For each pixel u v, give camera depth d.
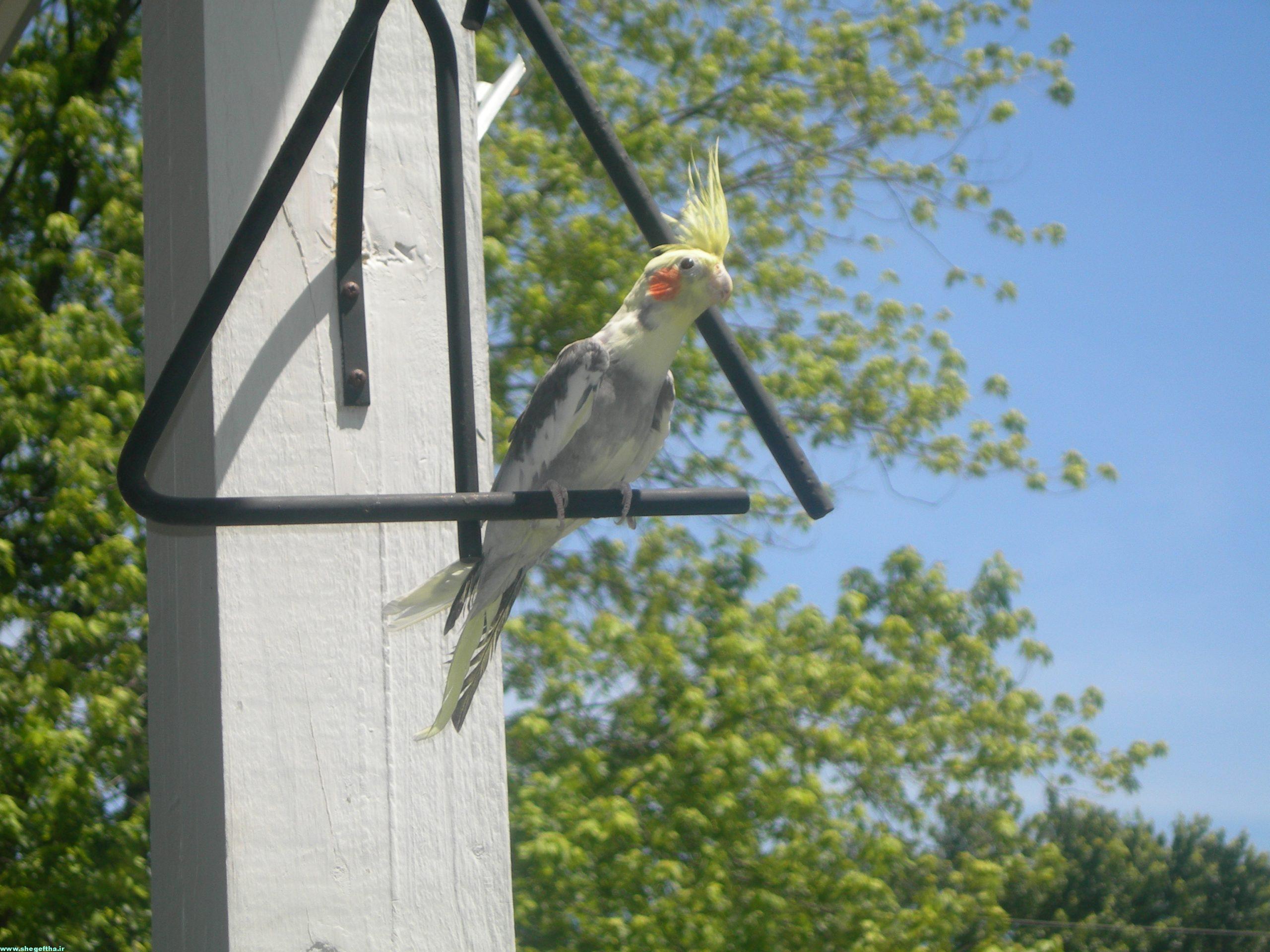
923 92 13.59
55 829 8.69
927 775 11.71
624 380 2.64
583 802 9.48
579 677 10.37
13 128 10.53
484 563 2.12
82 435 8.75
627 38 12.66
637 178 1.93
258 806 1.75
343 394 1.92
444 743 1.88
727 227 2.64
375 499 1.63
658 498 1.83
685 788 10.01
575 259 11.20
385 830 1.80
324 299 1.94
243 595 1.81
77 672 8.63
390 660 1.86
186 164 2.02
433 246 2.03
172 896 1.92
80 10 10.80
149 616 2.09
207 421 1.87
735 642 10.03
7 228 11.21
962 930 11.68
